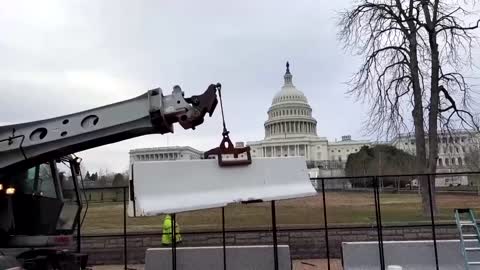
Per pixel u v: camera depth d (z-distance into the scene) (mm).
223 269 11133
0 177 6090
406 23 23297
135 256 14367
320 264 13203
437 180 38281
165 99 5895
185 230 14891
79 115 6016
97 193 15820
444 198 26688
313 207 22000
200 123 5922
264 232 14383
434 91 22109
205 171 5840
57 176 7531
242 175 5934
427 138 25781
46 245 6945
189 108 5848
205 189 5746
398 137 23812
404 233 14281
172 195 5598
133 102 5930
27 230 6781
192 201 5602
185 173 5746
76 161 8453
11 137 5945
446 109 22922
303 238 14320
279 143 122188
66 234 8078
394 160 62656
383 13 22922
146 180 5586
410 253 10867
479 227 11211
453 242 10867
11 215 6508
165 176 5660
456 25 22312
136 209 5461
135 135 6043
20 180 6777
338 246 14258
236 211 21312
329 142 128375
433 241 10672
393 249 10883
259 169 6023
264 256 11352
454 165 61344
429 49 22516
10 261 5988
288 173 6180
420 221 15180
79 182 8812
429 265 10781
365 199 24734
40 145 5949
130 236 14461
